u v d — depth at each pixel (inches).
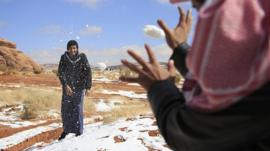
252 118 45.7
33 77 1549.0
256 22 46.0
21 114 653.3
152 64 61.1
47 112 665.0
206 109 47.9
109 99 875.4
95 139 318.3
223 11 46.6
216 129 47.6
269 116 45.3
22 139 421.4
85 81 384.2
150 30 66.2
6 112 670.5
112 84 1374.3
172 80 61.4
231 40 45.5
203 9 48.8
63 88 384.8
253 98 45.6
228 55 45.6
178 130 51.8
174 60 68.9
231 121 46.4
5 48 1902.1
